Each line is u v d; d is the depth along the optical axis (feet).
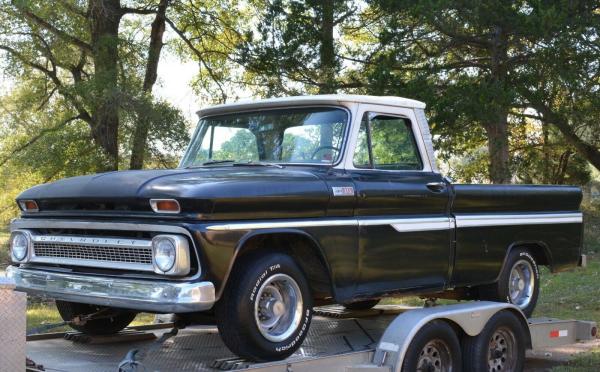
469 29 60.75
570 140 72.23
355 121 17.95
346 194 16.90
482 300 21.94
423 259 18.81
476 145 78.69
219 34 92.17
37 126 77.71
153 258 14.44
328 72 68.13
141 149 71.56
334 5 68.33
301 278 15.88
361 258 17.17
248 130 19.21
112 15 77.92
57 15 73.15
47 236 16.40
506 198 21.43
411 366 16.90
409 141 19.52
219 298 14.71
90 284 15.24
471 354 18.71
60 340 18.69
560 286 42.47
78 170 71.56
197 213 14.33
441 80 64.44
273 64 68.39
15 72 75.46
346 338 19.65
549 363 23.97
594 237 70.90
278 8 69.26
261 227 15.06
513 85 59.11
